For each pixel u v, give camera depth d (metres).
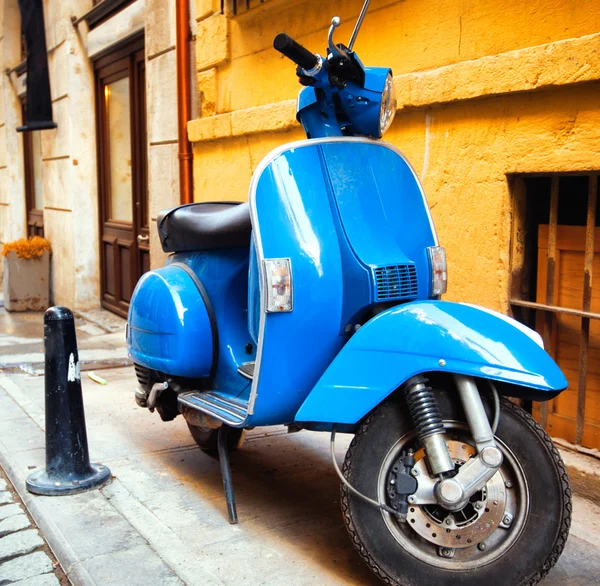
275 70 6.06
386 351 2.63
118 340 8.15
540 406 4.12
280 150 3.04
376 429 2.66
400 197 3.26
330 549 3.14
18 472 4.04
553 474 2.50
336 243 3.03
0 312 10.73
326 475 4.02
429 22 4.54
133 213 9.05
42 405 5.37
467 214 4.31
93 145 10.19
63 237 10.59
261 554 3.09
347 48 3.07
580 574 2.94
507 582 2.51
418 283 3.12
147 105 8.01
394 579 2.61
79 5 9.98
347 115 3.20
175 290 3.68
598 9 3.56
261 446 4.49
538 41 3.87
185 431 4.82
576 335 4.01
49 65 10.77
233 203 4.12
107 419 5.10
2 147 14.66
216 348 3.63
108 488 3.80
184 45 7.19
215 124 6.76
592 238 3.75
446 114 4.40
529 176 4.09
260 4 6.02
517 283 4.18
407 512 2.60
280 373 2.97
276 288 2.90
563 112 3.73
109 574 2.88
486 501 2.55
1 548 3.27
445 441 2.54
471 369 2.47
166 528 3.31
